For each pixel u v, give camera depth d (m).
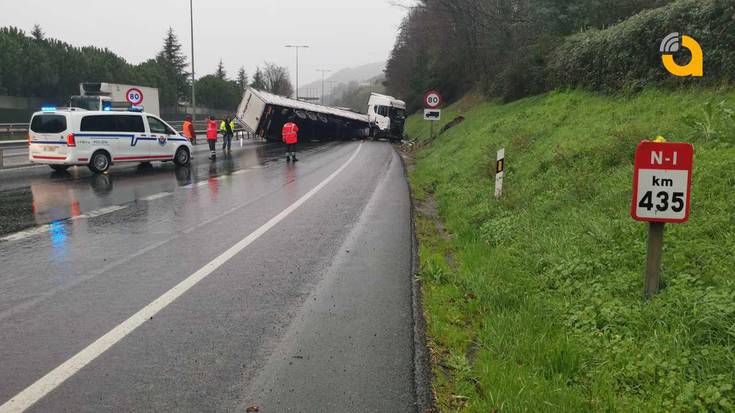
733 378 3.33
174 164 19.59
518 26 29.30
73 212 10.03
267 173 17.31
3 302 5.25
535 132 13.89
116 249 7.32
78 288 5.68
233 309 5.13
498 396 3.46
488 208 9.16
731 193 5.79
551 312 4.77
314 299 5.43
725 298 4.00
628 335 4.12
